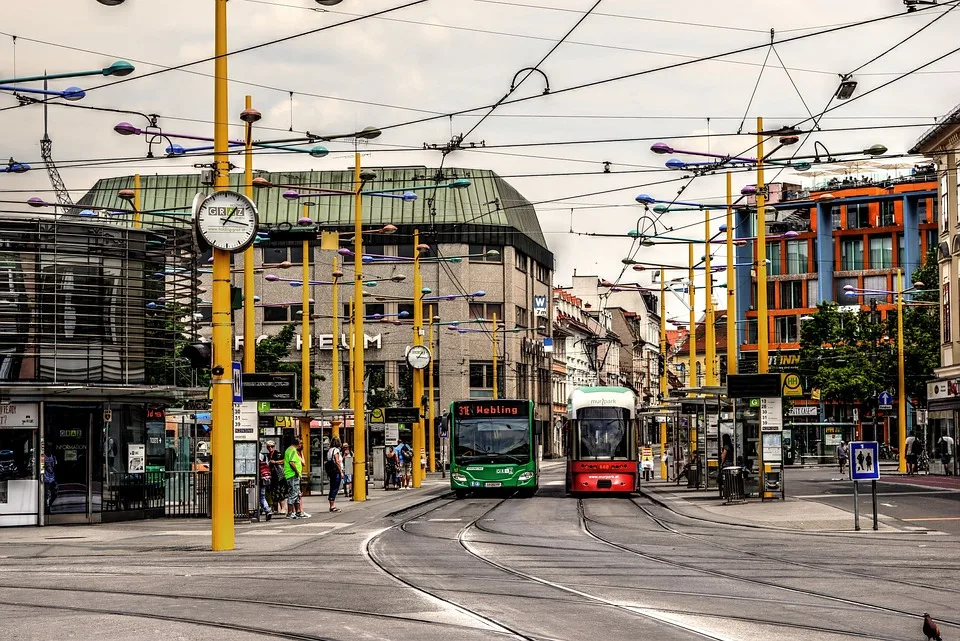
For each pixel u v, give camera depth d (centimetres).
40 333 3734
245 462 3922
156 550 2822
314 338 12225
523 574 2180
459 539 3080
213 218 2777
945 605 1731
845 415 12550
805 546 2769
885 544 2806
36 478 3694
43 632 1523
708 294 6369
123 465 3897
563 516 4081
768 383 4472
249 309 4375
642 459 7738
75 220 3950
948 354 7225
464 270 12394
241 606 1752
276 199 12188
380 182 12319
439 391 12369
